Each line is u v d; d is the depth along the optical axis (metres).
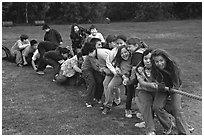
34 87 7.93
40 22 27.33
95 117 6.05
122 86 7.95
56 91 7.63
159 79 5.00
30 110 6.43
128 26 25.30
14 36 17.89
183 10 35.12
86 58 6.63
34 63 9.67
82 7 31.53
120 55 5.91
